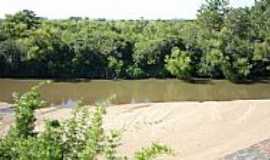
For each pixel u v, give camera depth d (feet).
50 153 22.17
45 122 24.49
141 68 241.14
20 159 21.97
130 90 203.51
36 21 275.18
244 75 233.35
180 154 85.46
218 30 278.05
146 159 21.53
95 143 22.74
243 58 236.63
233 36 248.52
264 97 195.93
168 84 222.89
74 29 278.46
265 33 255.70
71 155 23.13
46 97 177.88
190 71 235.81
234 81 233.96
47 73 232.53
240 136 95.25
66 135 23.80
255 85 225.35
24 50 228.63
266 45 241.96
